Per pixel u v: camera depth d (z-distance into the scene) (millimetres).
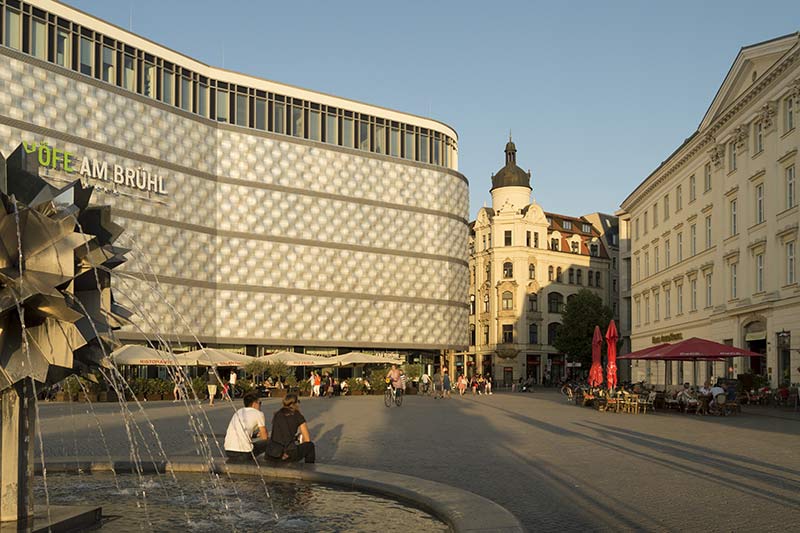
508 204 94438
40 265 7348
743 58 41938
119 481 11109
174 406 35812
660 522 8500
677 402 32438
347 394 54625
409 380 58688
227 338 55281
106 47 48719
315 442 17672
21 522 7762
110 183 47938
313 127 61000
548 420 25984
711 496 10195
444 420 25828
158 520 8531
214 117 55969
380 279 63562
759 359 42281
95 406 34938
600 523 8430
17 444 7820
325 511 8914
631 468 13031
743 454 15289
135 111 49750
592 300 79500
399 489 9539
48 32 45438
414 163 66125
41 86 44625
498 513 7957
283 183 58781
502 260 94062
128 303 48500
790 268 37406
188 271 52812
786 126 37656
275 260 58000
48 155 44594
